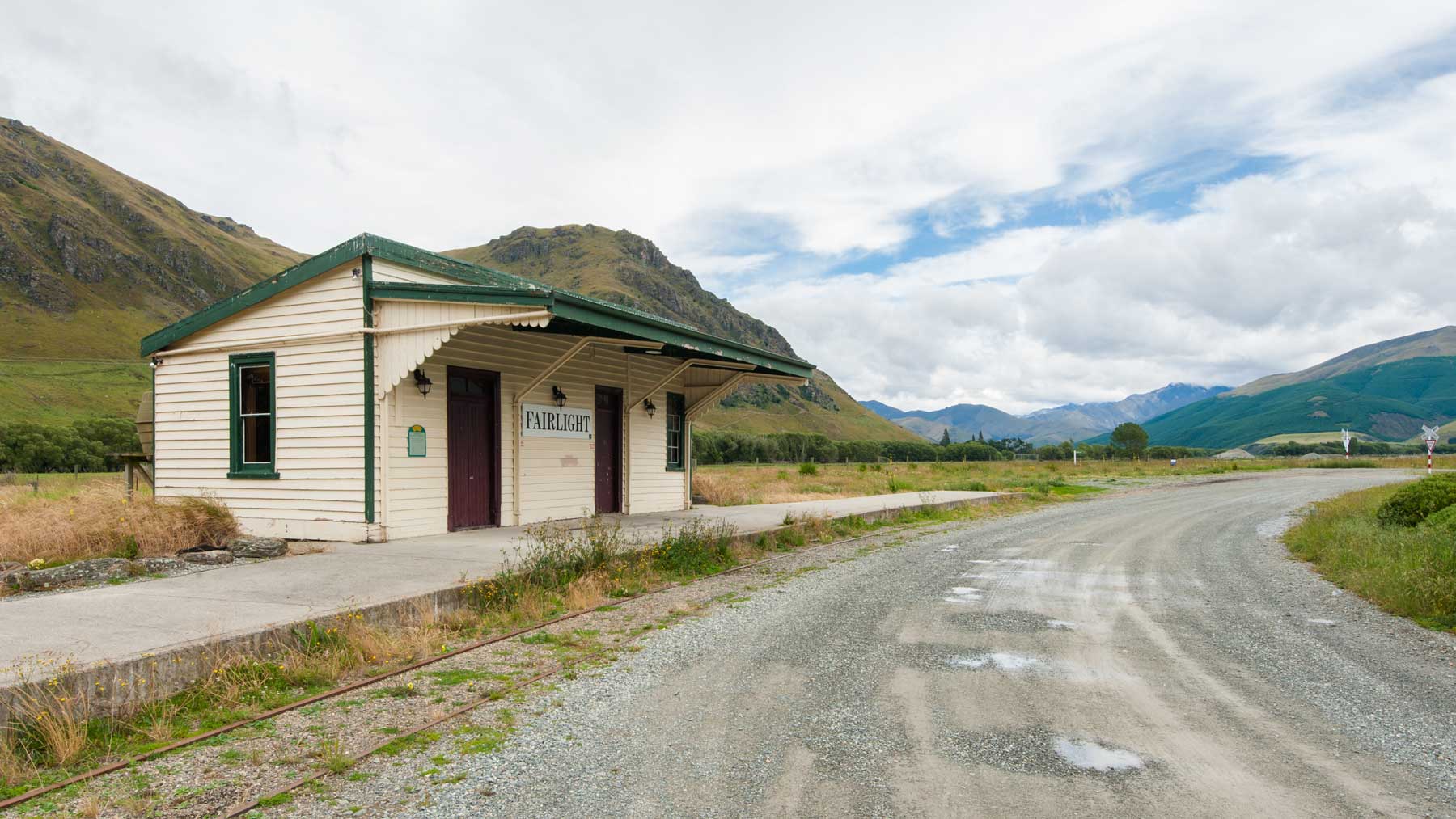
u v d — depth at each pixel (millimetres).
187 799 3684
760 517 16172
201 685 5223
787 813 3545
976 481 35156
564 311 9938
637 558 10320
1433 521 11562
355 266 11086
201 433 12453
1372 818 3451
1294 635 7094
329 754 4223
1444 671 5930
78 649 5152
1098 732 4582
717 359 16453
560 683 5605
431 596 7383
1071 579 10227
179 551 9500
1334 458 65750
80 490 14391
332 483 11188
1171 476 44969
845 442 140125
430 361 11727
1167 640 6863
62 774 3947
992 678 5691
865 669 5930
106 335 164375
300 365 11500
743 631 7215
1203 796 3686
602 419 15961
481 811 3586
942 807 3588
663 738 4520
